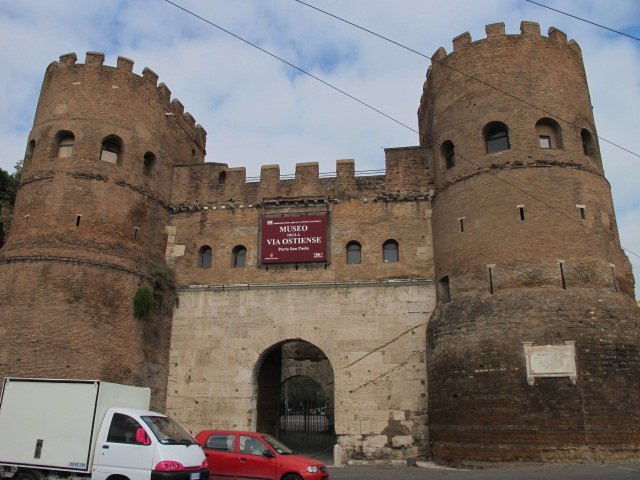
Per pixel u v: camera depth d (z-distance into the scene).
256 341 30.91
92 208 29.31
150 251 31.78
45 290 27.00
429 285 30.14
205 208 34.03
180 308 32.28
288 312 31.08
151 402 29.39
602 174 28.22
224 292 32.09
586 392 22.84
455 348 26.08
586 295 24.52
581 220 25.95
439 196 30.48
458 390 25.33
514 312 24.73
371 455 27.94
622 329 24.20
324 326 30.47
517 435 23.06
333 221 32.47
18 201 30.09
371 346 29.72
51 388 17.16
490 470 22.17
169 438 15.97
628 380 23.31
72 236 28.38
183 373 31.05
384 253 31.77
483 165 28.00
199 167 34.97
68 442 16.39
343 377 29.41
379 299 30.42
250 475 17.77
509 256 25.91
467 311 26.23
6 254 28.22
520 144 27.39
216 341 31.28
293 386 86.38
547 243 25.53
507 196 26.83
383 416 28.45
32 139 31.34
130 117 32.12
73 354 26.44
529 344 23.94
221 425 29.84
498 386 24.02
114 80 32.12
